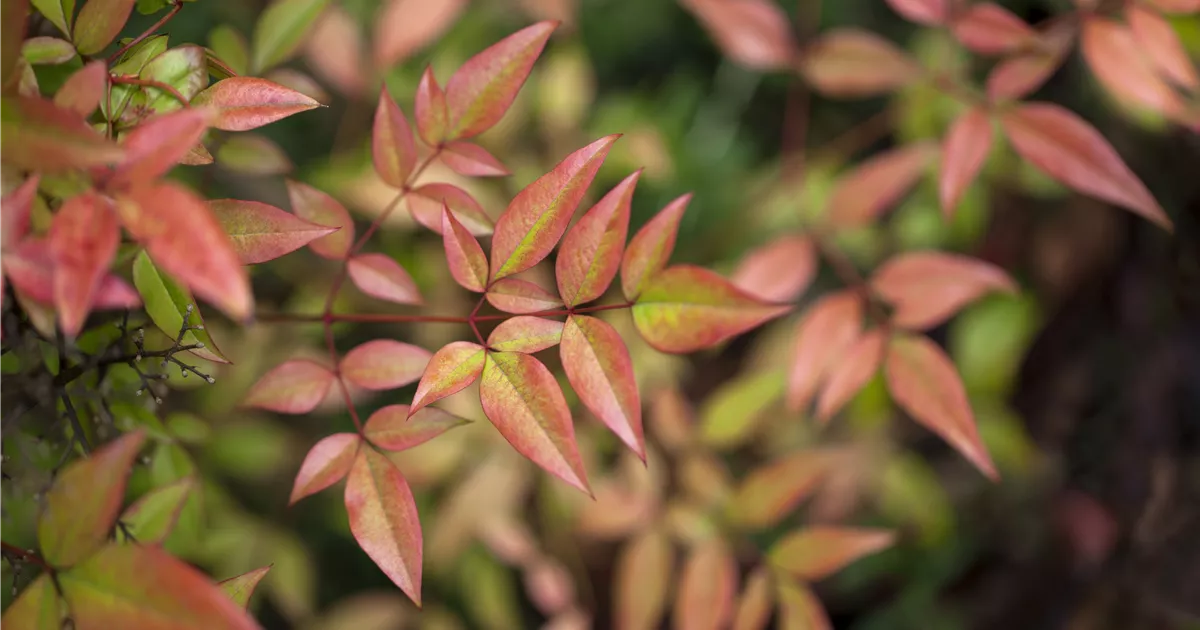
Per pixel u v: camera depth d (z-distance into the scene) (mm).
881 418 1014
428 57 1087
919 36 1075
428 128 713
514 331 671
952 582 1281
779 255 894
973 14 829
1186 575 1183
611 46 1395
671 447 918
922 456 1315
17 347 673
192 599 608
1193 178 1124
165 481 762
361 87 930
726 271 1067
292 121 1172
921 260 861
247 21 1039
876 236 1114
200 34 1027
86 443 696
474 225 719
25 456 696
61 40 661
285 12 800
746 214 1060
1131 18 803
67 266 599
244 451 928
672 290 685
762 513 873
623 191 667
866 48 892
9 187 624
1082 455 1264
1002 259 1135
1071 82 1145
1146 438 1222
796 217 1035
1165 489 1210
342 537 1225
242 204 664
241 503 1108
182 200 598
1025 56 832
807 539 854
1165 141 1113
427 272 968
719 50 1400
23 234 612
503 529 951
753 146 1348
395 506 686
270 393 717
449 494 974
